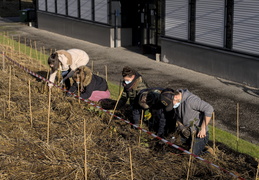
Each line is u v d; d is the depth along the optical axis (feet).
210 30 40.01
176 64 45.70
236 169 17.98
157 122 21.38
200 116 17.67
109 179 15.83
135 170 16.75
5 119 22.20
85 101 23.29
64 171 16.42
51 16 76.43
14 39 65.98
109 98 27.35
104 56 51.72
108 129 21.17
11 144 18.74
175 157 18.28
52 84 27.12
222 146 21.26
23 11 91.50
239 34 36.70
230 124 26.78
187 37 43.29
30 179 15.74
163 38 46.85
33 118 22.52
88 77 25.31
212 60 40.45
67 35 71.41
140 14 56.39
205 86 36.70
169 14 45.55
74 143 19.06
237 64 37.55
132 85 20.51
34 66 38.06
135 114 20.80
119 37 58.54
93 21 62.13
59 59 26.58
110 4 57.00
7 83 29.27
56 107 24.34
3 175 15.90
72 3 68.13
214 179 16.58
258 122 27.17
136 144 19.30
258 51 35.01
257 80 35.76
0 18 100.78
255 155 20.39
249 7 35.17
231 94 34.04
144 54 52.85
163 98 17.26
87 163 17.08
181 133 18.53
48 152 17.93
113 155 18.01
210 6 39.52
